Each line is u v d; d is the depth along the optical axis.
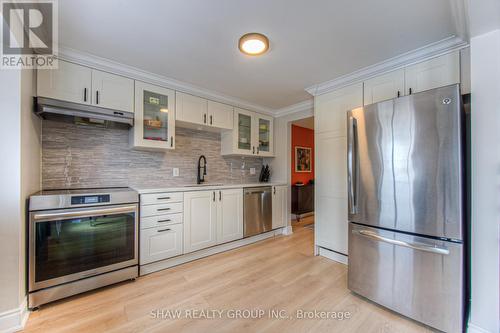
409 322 1.64
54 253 1.80
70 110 2.04
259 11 1.59
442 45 1.96
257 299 1.92
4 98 1.52
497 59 1.36
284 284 2.18
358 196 1.93
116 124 2.44
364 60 2.29
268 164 4.34
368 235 1.84
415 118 1.61
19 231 1.55
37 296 1.72
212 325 1.60
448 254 1.48
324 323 1.63
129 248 2.20
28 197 1.74
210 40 1.95
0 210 1.50
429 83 2.07
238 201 3.23
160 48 2.07
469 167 1.80
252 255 2.94
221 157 3.74
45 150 2.23
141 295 1.97
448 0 1.48
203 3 1.50
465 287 1.50
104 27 1.76
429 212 1.55
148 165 2.92
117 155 2.68
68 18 1.64
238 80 2.80
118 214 2.13
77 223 1.91
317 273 2.42
